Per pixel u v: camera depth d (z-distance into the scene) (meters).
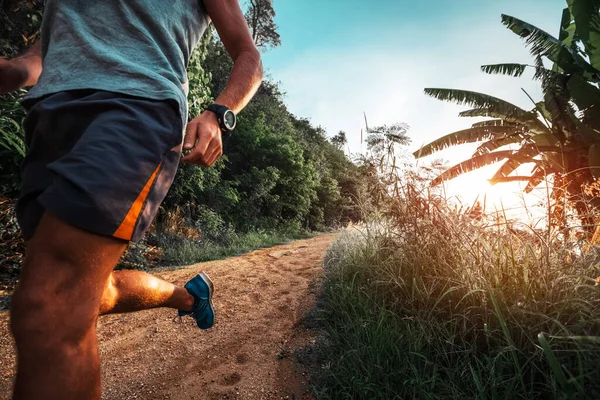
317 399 1.33
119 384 1.50
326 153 26.48
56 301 0.60
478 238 1.62
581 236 1.52
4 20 3.90
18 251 3.48
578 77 8.59
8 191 3.57
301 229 15.09
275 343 1.87
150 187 0.70
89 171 0.62
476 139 11.29
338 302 2.09
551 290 1.26
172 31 0.90
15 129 3.36
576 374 0.95
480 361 1.21
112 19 0.84
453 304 1.54
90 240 0.62
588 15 7.83
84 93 0.75
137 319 2.27
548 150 8.94
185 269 4.28
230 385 1.48
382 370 1.28
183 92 0.85
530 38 9.16
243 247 7.34
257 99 18.92
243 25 1.00
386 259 2.08
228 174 14.14
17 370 0.59
